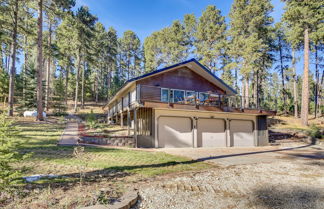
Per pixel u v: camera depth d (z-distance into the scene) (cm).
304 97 2075
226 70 2803
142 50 4647
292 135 1823
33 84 2217
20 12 1875
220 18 2822
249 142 1483
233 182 481
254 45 2150
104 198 320
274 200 375
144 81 1292
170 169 586
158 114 1176
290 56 2909
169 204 343
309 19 1931
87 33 2594
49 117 1995
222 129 1396
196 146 1261
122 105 1709
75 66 3303
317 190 434
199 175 533
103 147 985
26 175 446
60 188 365
